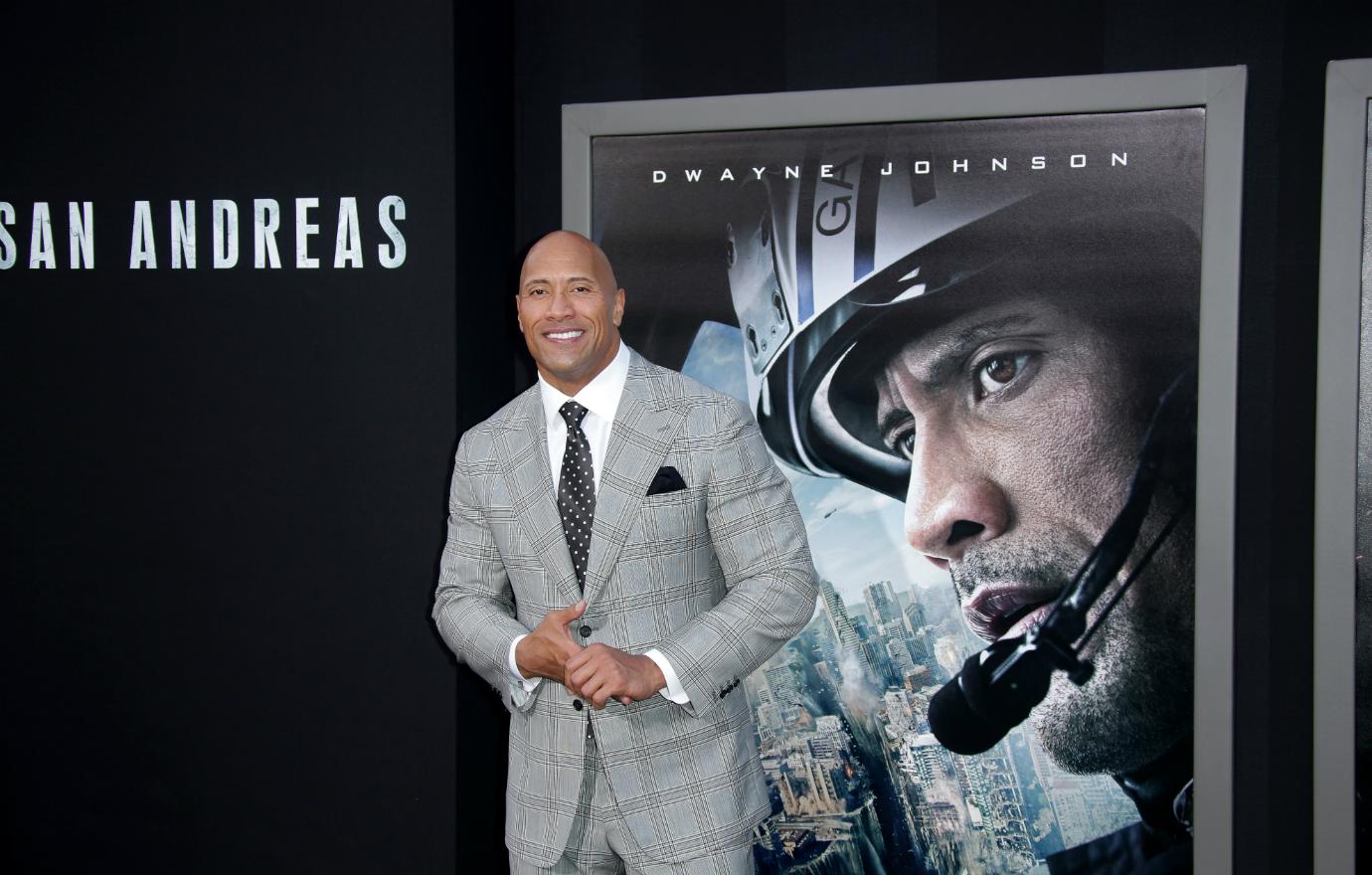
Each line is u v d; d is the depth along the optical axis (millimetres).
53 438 2510
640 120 2477
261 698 2445
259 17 2387
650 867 1725
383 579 2389
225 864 2471
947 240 2373
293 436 2414
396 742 2393
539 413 1866
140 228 2455
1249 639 2369
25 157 2496
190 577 2465
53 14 2467
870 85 2471
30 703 2539
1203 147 2268
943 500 2387
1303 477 2336
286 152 2391
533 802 1786
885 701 2428
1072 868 2367
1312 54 2295
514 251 2656
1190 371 2285
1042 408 2342
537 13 2607
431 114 2328
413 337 2357
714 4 2529
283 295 2406
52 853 2545
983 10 2420
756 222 2449
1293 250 2322
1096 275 2318
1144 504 2307
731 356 2467
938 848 2418
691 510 1769
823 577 2441
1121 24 2365
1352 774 2279
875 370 2408
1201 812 2287
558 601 1777
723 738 1775
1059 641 2352
